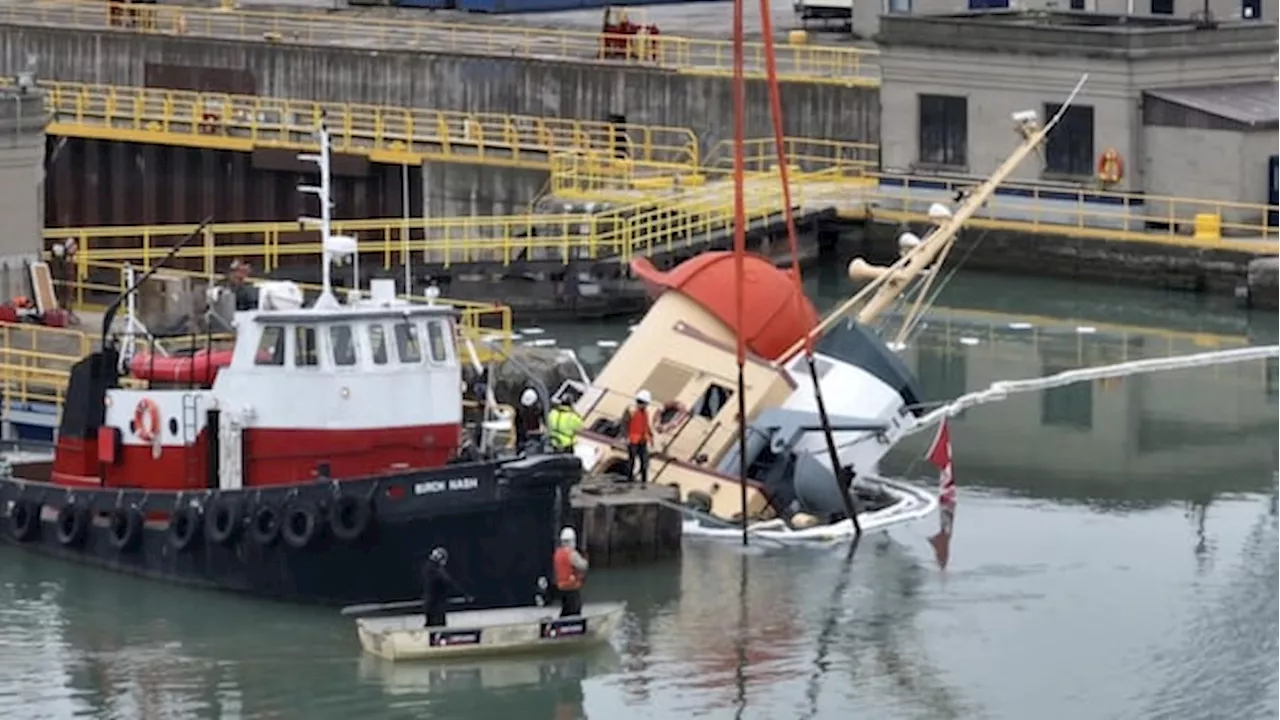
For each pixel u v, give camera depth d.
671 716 79.50
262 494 85.44
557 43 160.62
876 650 84.50
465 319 112.56
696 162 146.75
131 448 89.44
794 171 145.75
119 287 115.38
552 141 147.00
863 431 96.44
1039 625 86.94
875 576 90.94
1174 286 133.50
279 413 86.88
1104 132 136.88
